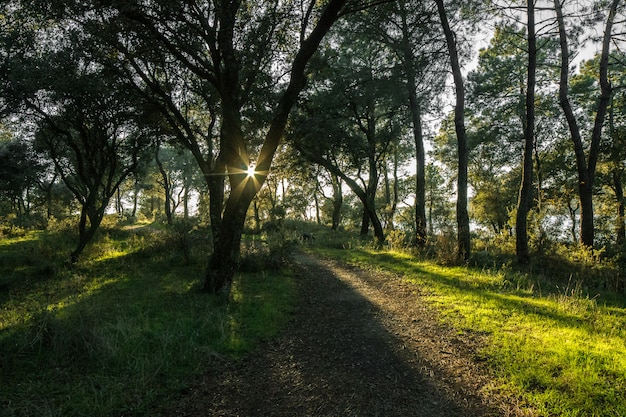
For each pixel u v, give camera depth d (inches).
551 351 199.3
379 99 813.9
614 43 604.4
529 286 372.2
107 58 439.5
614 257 457.4
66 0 349.4
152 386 174.1
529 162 502.9
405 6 631.2
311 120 794.8
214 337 235.3
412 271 462.9
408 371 193.3
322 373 193.8
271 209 1391.5
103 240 705.6
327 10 323.0
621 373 172.7
